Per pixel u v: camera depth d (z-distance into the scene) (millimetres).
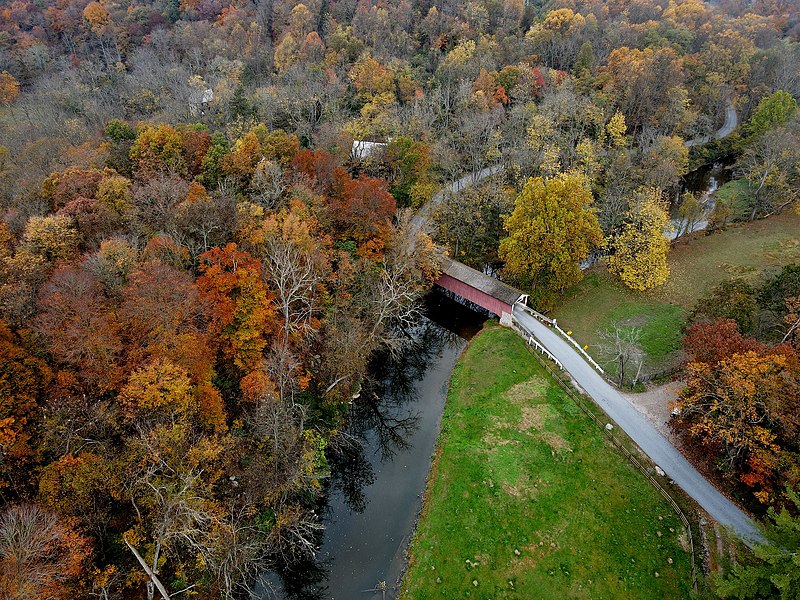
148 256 45188
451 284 68812
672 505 41250
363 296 55312
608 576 37000
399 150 75312
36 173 59500
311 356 49312
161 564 33312
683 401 44031
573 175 73062
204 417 39062
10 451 31531
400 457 49438
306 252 48688
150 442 33438
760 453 37094
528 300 67188
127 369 37594
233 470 38344
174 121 80312
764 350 40688
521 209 62438
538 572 37531
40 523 28688
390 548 40719
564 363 56656
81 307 36250
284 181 59938
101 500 33188
